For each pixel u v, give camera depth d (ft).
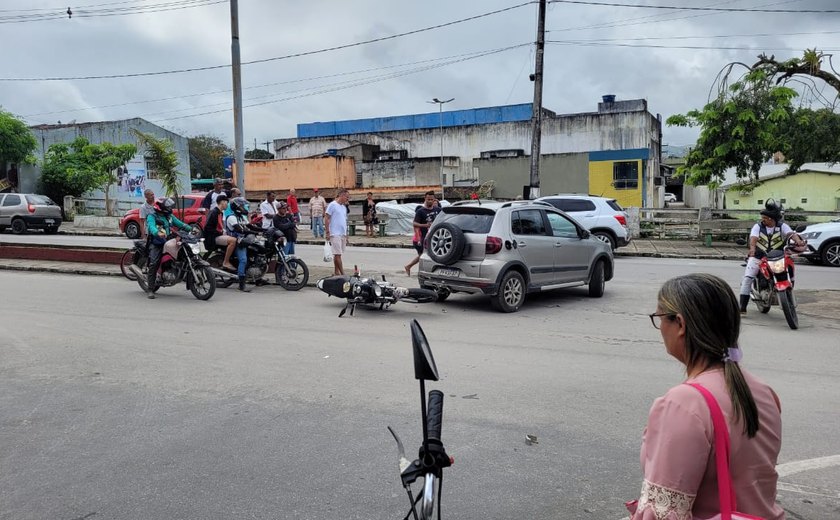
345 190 42.52
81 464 14.99
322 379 21.44
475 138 186.50
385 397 19.66
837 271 52.39
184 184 144.15
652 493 6.04
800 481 14.32
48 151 116.06
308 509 12.91
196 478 14.26
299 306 34.73
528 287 35.04
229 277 39.40
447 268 34.91
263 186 146.51
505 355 24.81
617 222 62.34
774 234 32.71
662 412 6.19
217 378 21.54
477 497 13.47
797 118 72.59
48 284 41.29
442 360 24.00
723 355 6.40
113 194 126.72
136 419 17.84
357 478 14.24
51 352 24.67
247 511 12.83
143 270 37.63
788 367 23.48
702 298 6.43
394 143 196.13
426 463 6.88
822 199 111.86
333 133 217.56
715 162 74.54
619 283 45.65
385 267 52.16
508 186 139.74
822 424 17.66
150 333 27.96
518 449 15.89
